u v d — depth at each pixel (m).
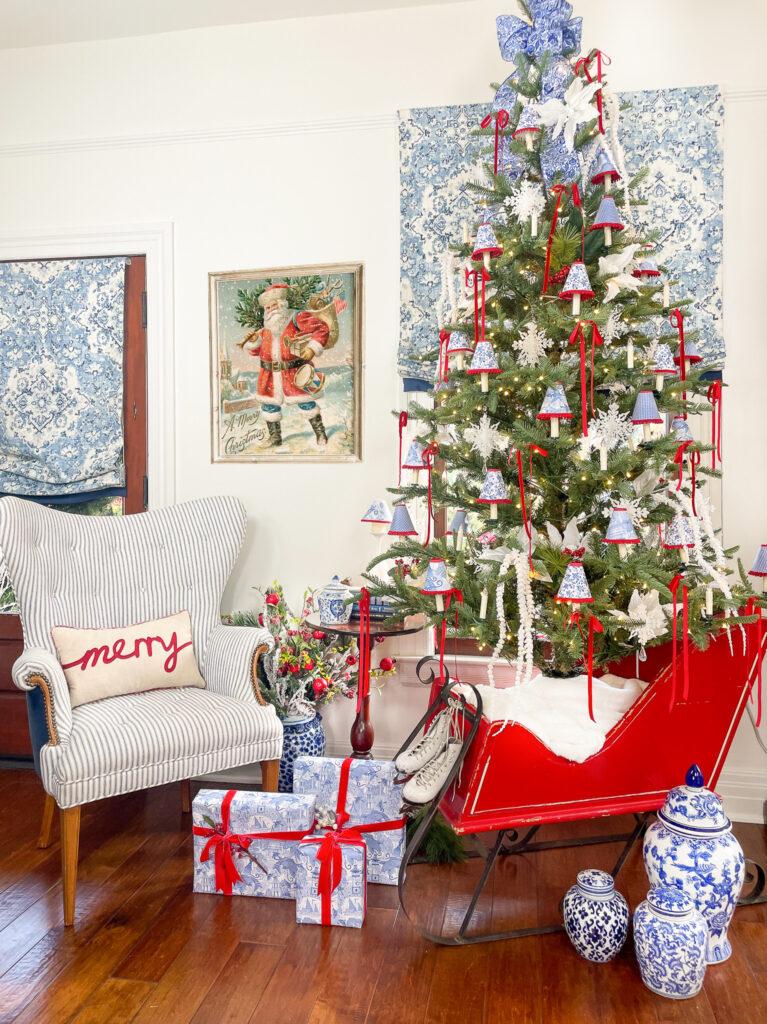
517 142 2.49
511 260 2.40
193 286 3.47
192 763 2.53
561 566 2.26
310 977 2.04
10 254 3.61
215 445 3.47
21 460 3.61
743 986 2.02
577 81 2.49
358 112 3.32
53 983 2.01
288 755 3.05
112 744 2.37
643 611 2.19
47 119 3.58
